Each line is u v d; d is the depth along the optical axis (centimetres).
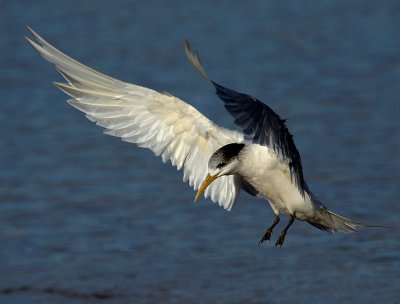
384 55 2462
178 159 1036
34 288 1338
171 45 2642
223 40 2673
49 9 3036
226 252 1443
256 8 3003
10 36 2755
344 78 2297
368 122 1986
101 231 1550
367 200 1606
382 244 1441
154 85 2302
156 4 3097
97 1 3130
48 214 1627
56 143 1986
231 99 780
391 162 1766
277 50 2556
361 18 2830
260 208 1608
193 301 1277
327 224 1045
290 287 1308
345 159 1795
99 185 1756
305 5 3016
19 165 1869
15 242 1513
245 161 977
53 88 2320
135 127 1013
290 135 881
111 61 2505
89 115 995
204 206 1634
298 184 973
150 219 1588
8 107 2205
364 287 1297
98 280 1362
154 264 1410
